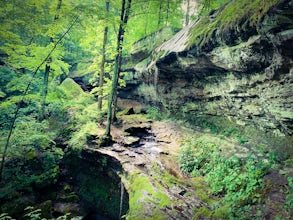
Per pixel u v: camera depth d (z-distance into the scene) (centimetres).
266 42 567
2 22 1066
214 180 661
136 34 1916
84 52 2545
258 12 555
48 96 1249
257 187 548
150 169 790
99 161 924
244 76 730
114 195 823
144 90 1587
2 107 1003
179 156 862
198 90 1055
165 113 1383
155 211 567
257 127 782
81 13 927
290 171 552
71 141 1090
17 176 903
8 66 1430
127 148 985
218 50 755
